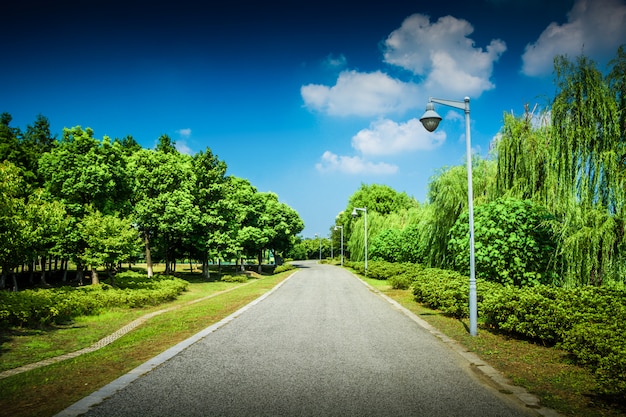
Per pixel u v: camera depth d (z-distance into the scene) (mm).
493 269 12148
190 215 29969
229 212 34906
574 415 4582
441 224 19891
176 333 9773
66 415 4473
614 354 5195
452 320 11555
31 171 27375
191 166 34625
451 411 4680
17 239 16250
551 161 12578
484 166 18344
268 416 4500
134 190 29531
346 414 4578
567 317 7246
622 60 11469
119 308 15305
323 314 13086
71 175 24188
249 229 44031
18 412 4547
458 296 11539
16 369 7102
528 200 12125
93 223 21188
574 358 7000
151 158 31469
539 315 7855
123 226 22031
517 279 11898
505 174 15141
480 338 8922
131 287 20250
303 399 5070
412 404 4910
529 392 5367
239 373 6262
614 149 11148
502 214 11781
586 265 10648
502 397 5176
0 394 5203
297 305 15586
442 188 19719
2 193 14094
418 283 15594
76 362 7016
